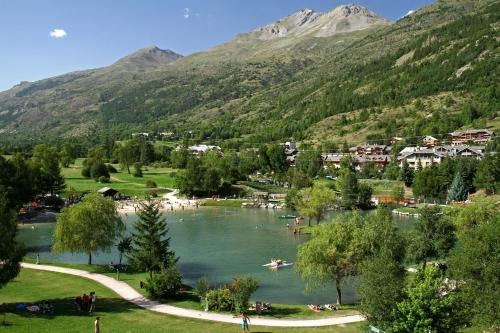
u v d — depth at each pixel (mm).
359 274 66812
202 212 184125
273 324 53688
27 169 156875
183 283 82500
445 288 46562
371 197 189750
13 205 144875
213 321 54312
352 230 70750
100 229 91062
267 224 153625
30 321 51000
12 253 56188
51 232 137125
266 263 99375
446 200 177500
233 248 115438
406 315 40000
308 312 60219
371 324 43469
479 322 43250
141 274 80438
